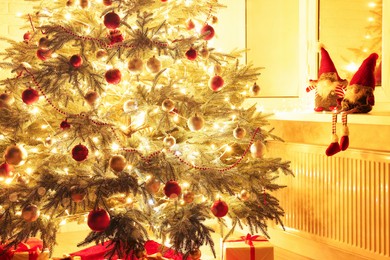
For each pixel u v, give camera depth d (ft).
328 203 10.13
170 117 8.14
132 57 7.93
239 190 8.79
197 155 8.47
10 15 12.90
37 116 8.33
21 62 8.43
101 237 7.74
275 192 11.43
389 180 8.86
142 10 8.61
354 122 9.12
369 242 9.32
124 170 8.07
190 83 8.95
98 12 9.30
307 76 11.90
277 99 12.66
